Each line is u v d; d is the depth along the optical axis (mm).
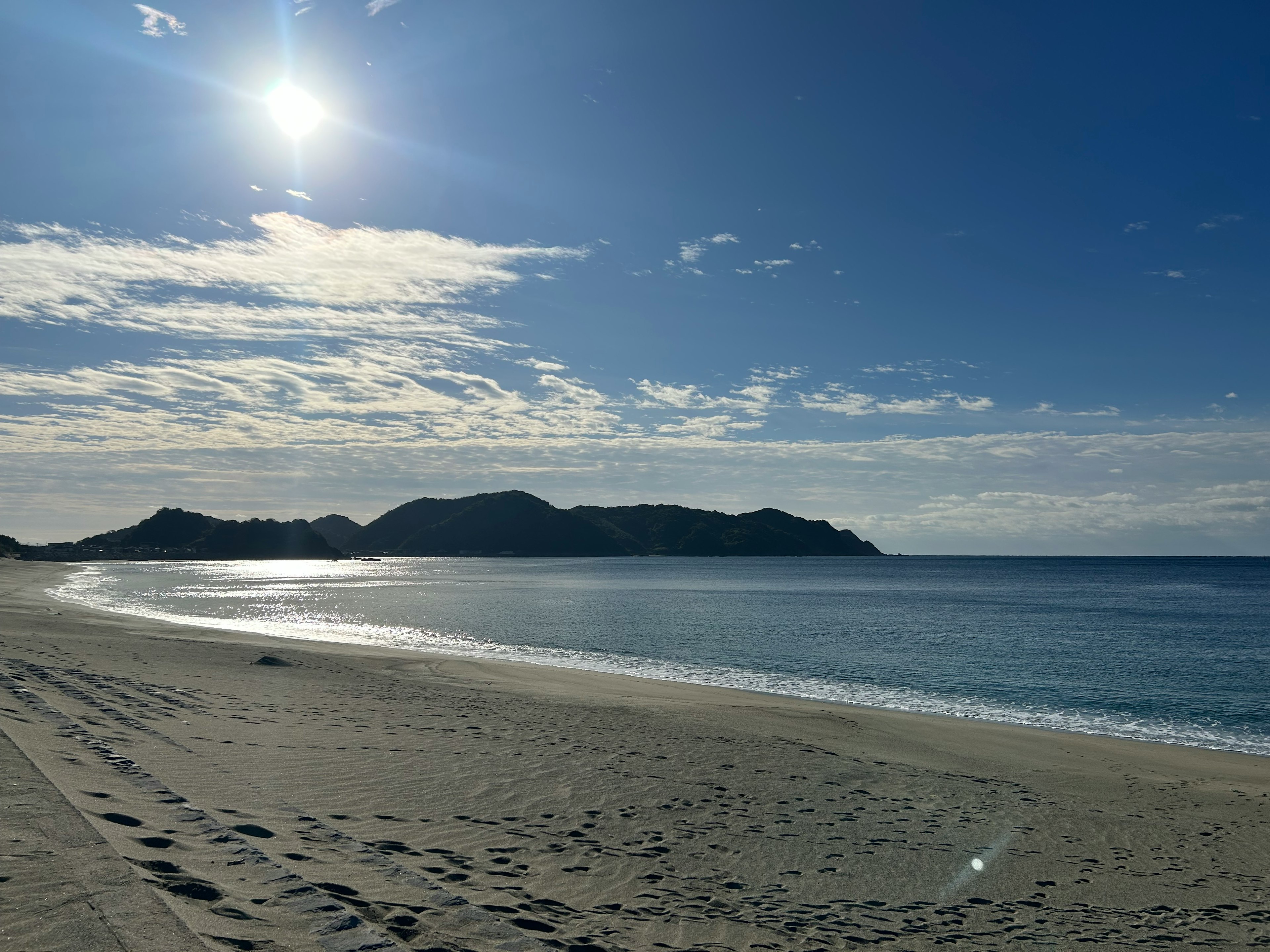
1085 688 26953
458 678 22953
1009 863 8922
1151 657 34875
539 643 38406
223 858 5797
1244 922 7684
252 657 23219
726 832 9141
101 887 4684
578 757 12336
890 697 24719
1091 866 9047
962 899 7770
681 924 6453
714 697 22125
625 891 7066
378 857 6832
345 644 34000
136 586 92812
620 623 49469
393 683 20141
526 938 5371
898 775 12844
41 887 4590
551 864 7562
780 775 12148
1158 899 8164
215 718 12859
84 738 9695
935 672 30094
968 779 13086
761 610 61250
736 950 6082
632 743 13742
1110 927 7379
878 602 72938
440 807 9055
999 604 71062
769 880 7805
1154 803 12438
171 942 4059
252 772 9586
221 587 92688
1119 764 15633
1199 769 15641
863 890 7789
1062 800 12180
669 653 34844
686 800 10344
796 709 19562
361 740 12219
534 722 15375
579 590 92562
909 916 7246
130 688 15078
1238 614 60469
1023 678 28969
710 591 90500
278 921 4711
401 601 70688
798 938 6469
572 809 9523
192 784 8555
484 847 7824
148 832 6180
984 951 6645
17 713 10539
